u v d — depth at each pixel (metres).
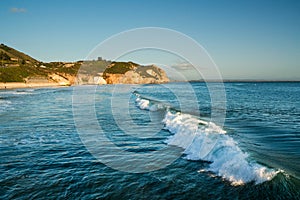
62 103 32.16
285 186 6.29
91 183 7.15
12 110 24.69
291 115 21.20
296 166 8.05
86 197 6.33
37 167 8.47
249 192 6.29
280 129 14.89
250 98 40.22
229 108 25.95
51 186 6.96
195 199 6.09
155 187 6.83
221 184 6.85
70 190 6.72
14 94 51.12
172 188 6.73
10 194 6.51
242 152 8.38
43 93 54.94
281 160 8.70
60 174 7.84
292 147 10.63
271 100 36.59
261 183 6.53
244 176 6.96
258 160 8.05
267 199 5.96
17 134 13.64
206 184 6.89
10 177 7.61
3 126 16.06
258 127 15.52
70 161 9.09
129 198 6.24
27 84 88.81
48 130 14.76
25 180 7.39
